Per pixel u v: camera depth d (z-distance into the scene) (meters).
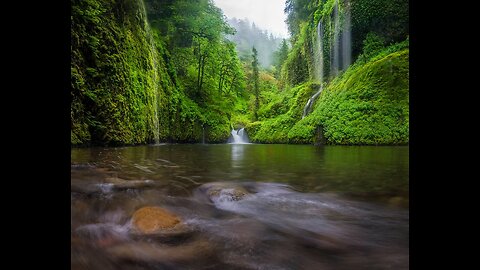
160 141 19.47
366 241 3.18
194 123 23.97
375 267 2.61
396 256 2.83
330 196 5.02
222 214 4.04
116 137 13.16
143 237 3.19
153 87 18.17
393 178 6.68
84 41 11.63
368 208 4.30
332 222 3.78
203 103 26.84
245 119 37.00
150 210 3.70
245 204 4.51
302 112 27.91
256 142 30.23
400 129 17.36
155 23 23.70
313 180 6.44
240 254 2.86
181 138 22.33
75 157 8.96
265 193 5.18
